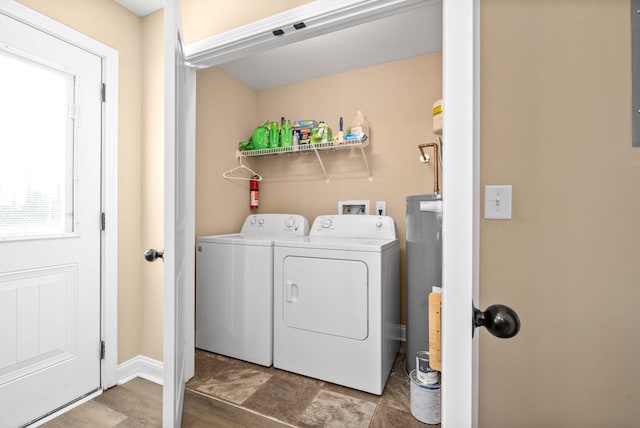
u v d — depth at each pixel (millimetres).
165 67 1080
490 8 945
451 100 480
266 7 1467
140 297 1809
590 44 861
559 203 890
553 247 897
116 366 1679
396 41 2086
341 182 2539
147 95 1789
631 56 833
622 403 848
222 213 2406
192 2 1702
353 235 2189
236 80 2592
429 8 1738
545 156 901
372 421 1426
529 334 923
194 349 1949
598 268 862
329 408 1515
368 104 2445
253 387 1691
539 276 912
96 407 1491
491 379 956
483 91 955
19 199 1341
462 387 483
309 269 1778
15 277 1317
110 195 1643
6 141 1303
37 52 1366
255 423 1415
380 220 2143
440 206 1650
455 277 485
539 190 907
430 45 2141
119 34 1690
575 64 873
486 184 956
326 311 1728
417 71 2293
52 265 1428
